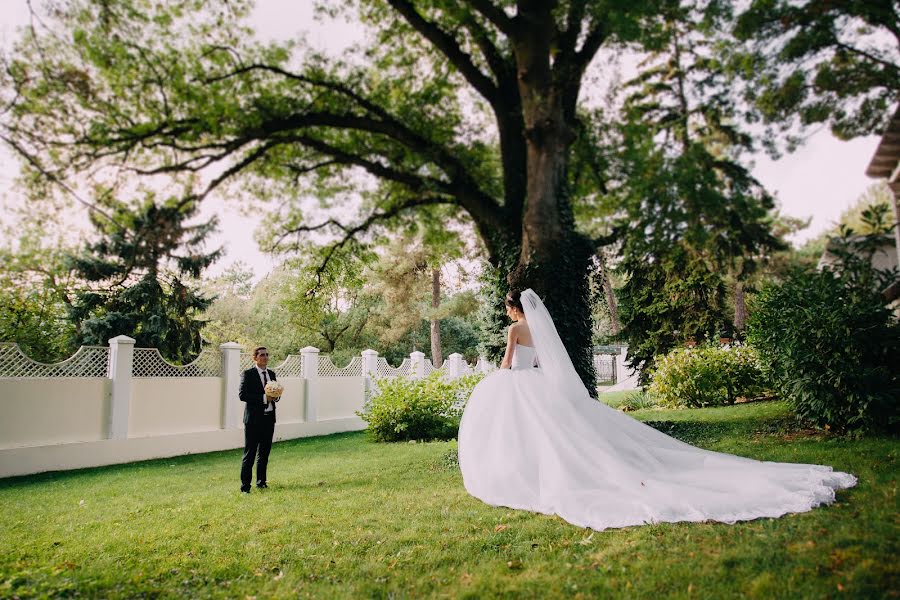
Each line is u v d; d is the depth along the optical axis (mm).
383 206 15242
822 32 13477
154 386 11562
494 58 11469
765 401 12648
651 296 18656
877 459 5531
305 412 15070
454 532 4367
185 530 5012
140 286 18266
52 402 9914
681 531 3807
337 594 3316
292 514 5383
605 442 4969
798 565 3070
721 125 21891
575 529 4168
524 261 9312
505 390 5672
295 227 16375
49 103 10047
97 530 5258
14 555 4484
